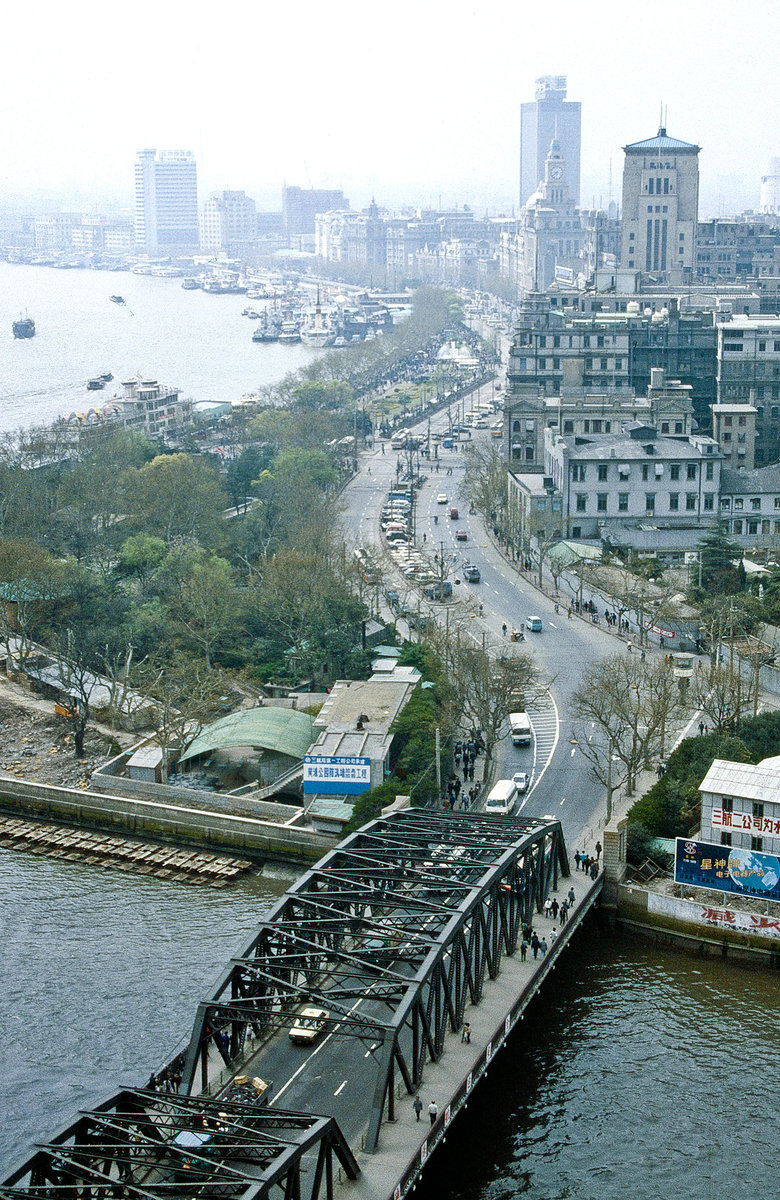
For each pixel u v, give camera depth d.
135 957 179.62
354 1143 130.50
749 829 179.62
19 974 175.12
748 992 170.12
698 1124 145.12
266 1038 149.38
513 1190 136.12
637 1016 164.75
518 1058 156.12
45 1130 145.00
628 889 185.38
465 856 166.88
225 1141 123.88
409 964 155.12
